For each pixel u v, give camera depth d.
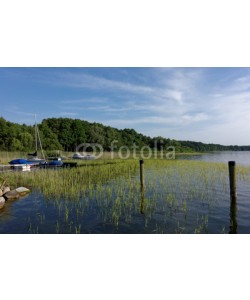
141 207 13.23
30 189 17.83
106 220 11.41
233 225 10.95
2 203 13.52
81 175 23.09
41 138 74.62
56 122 103.44
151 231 10.20
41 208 13.27
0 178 18.52
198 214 12.30
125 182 20.61
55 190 16.52
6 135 69.38
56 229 10.40
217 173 25.98
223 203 14.27
